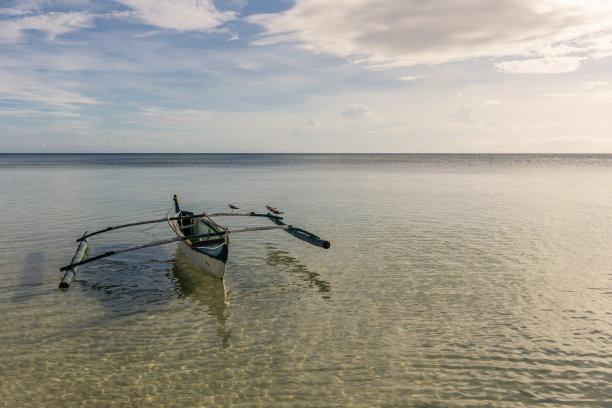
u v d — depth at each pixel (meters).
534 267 12.86
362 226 19.28
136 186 38.53
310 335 8.47
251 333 8.56
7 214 21.55
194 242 14.53
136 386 6.71
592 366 7.26
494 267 12.88
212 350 7.85
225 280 11.93
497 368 7.21
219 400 6.36
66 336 8.34
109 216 21.70
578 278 11.83
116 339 8.25
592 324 8.90
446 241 16.25
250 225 20.55
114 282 11.64
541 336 8.36
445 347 7.94
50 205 25.05
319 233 17.83
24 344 7.97
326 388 6.65
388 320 9.14
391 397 6.42
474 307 9.81
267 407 6.19
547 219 21.05
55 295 10.52
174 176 53.91
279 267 13.12
